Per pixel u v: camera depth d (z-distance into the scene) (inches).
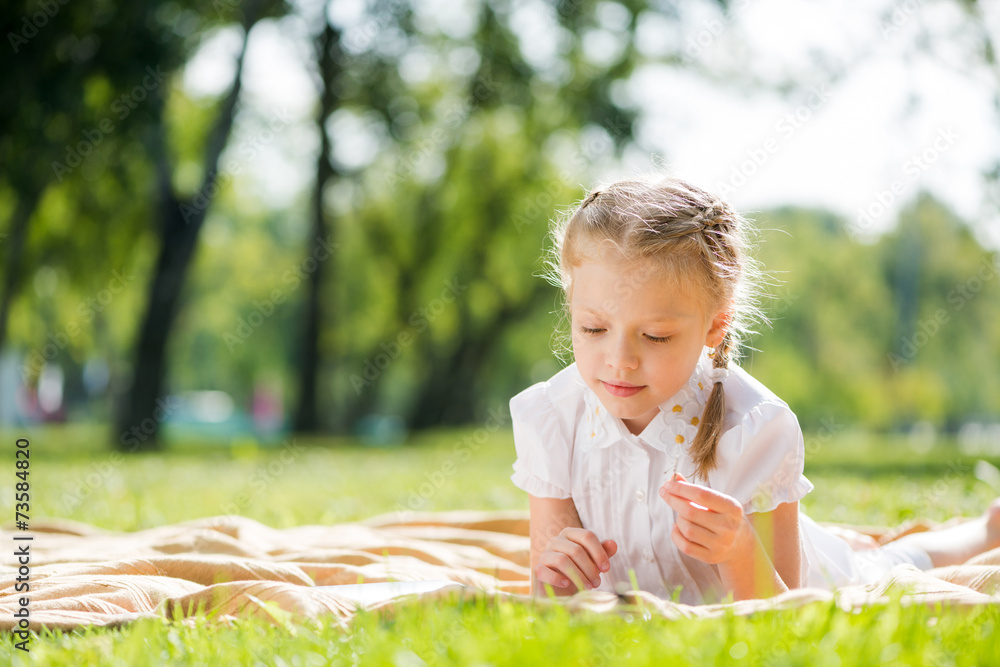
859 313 1080.8
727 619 67.8
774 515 95.3
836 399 1138.7
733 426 95.0
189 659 65.2
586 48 682.8
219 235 1061.8
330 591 92.0
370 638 67.4
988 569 95.5
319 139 738.2
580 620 68.1
